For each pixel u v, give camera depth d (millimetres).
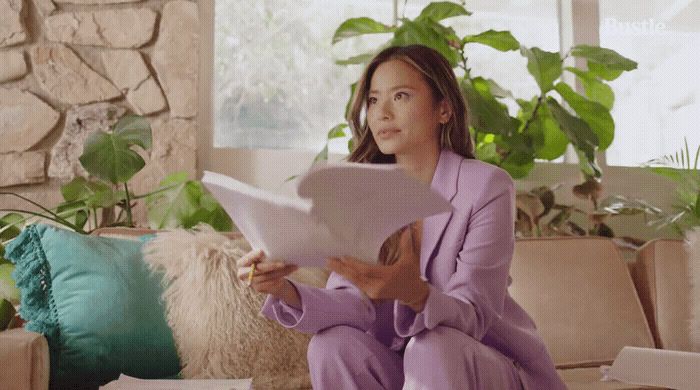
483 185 1230
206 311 1611
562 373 1864
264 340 1633
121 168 2086
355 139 1349
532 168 2689
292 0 2859
